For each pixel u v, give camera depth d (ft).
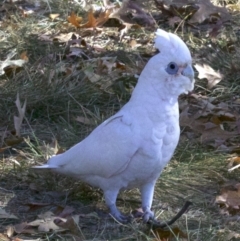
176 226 25.61
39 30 44.19
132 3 46.50
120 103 36.19
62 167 26.50
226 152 31.99
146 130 24.68
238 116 35.17
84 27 44.45
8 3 48.03
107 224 26.27
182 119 33.88
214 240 25.05
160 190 28.78
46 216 25.89
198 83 38.55
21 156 30.94
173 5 46.85
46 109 35.01
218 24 44.45
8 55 39.63
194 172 30.25
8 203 27.58
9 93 35.47
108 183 25.90
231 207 26.96
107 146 25.16
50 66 37.91
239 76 39.11
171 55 24.34
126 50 41.96
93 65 38.68
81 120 34.09
